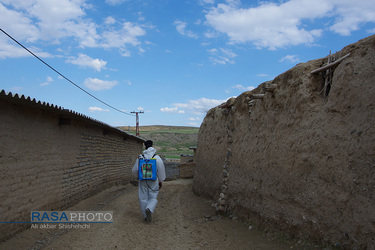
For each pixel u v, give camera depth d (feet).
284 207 16.38
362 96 11.98
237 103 25.82
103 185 36.32
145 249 16.22
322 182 13.55
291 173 15.93
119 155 45.65
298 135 15.84
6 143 15.72
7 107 15.83
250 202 20.67
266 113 20.10
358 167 11.61
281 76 18.48
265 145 19.48
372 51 12.01
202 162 36.17
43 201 19.95
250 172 21.21
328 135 13.56
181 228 21.06
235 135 25.86
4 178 15.52
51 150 21.16
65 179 23.85
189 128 369.50
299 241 14.47
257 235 17.57
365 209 11.06
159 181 23.79
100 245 16.28
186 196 37.86
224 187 26.07
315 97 15.44
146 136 269.64
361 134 11.69
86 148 29.22
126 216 23.97
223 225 21.07
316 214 13.71
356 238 11.38
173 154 184.65
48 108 18.53
